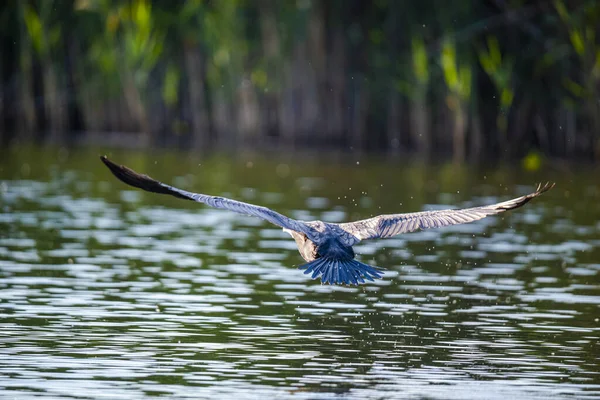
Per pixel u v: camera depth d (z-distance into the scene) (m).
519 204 7.03
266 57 33.81
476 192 23.62
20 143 33.59
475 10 31.36
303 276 14.56
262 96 35.06
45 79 36.47
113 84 35.00
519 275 14.77
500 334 11.36
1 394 8.76
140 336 10.95
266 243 17.36
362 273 7.33
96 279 13.91
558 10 29.20
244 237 17.95
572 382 9.54
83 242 16.81
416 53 31.08
